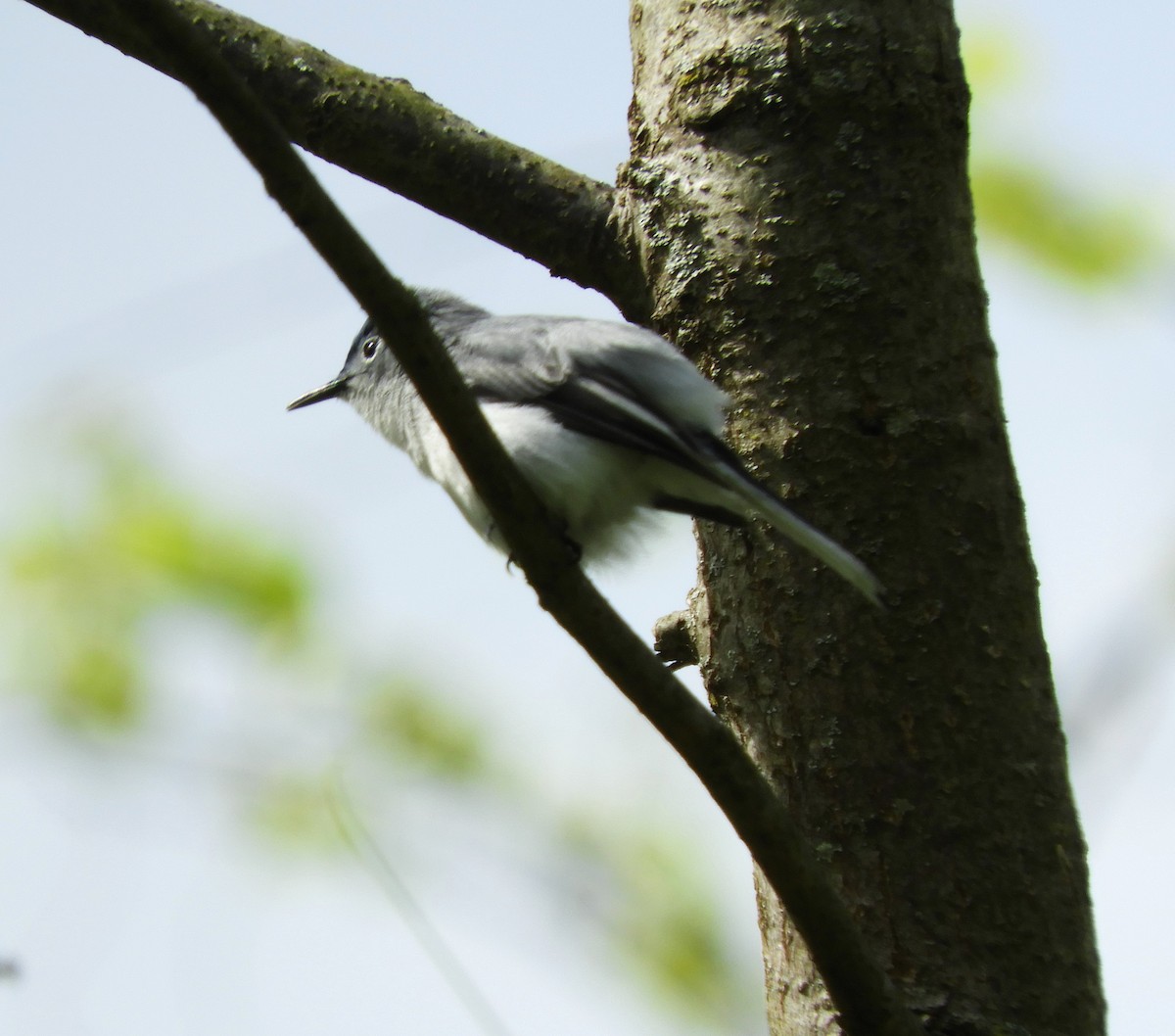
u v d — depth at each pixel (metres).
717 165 7.76
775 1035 6.87
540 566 5.80
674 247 7.77
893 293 7.39
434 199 8.27
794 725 7.00
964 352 7.41
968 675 6.94
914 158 7.57
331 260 5.54
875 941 6.67
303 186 5.39
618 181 8.24
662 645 7.75
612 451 8.21
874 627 6.98
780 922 6.92
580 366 8.25
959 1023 6.47
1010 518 7.24
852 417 7.25
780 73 7.67
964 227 7.64
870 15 7.69
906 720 6.88
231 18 8.41
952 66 7.76
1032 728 6.96
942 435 7.22
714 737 5.77
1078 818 6.99
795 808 6.95
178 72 5.22
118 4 5.11
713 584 7.41
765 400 7.41
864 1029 5.94
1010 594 7.11
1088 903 6.86
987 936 6.62
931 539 7.10
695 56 7.92
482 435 5.78
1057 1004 6.59
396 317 5.63
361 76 8.34
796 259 7.48
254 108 5.29
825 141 7.58
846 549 7.12
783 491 7.27
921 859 6.73
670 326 7.80
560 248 8.18
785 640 7.08
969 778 6.82
